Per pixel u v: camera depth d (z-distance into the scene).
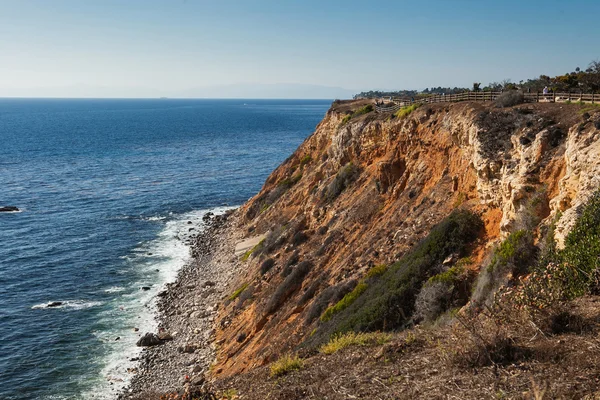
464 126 28.94
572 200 17.27
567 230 15.39
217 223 62.66
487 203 24.53
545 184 20.30
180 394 13.87
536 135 22.45
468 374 9.23
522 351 9.48
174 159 119.00
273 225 50.47
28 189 82.06
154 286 43.72
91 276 45.72
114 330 35.69
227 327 33.78
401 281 22.91
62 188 83.25
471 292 20.44
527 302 11.12
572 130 20.19
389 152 38.00
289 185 57.66
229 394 12.18
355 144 44.00
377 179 37.00
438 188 29.91
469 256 22.98
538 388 7.48
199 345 32.47
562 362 8.71
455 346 10.39
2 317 37.38
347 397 9.66
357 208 36.28
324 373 11.41
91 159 118.06
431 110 34.97
